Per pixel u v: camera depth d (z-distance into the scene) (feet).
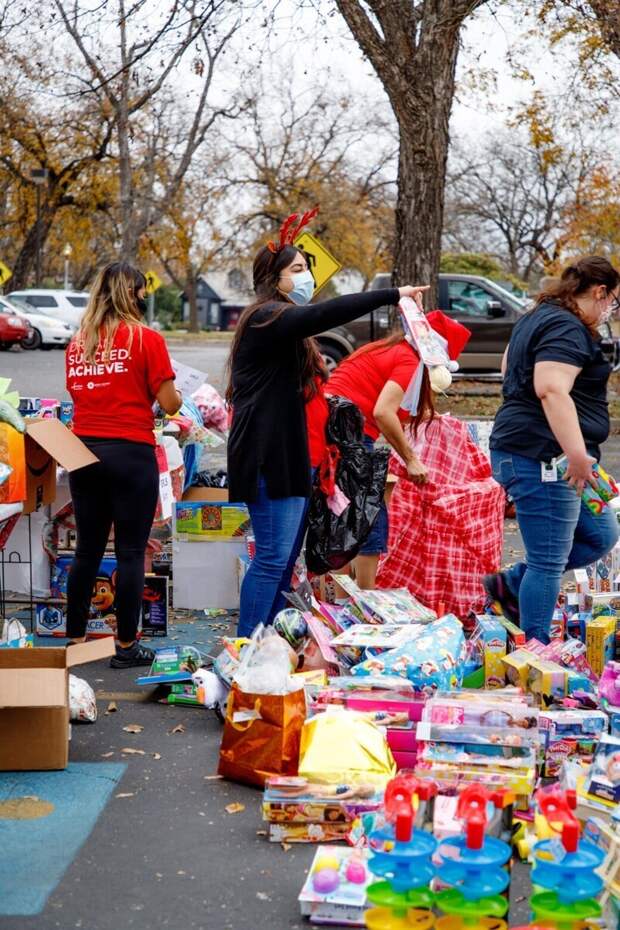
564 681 14.80
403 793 9.14
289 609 16.81
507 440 16.38
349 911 10.19
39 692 13.38
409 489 20.12
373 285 66.18
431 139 49.88
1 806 12.79
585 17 51.26
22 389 65.87
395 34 48.47
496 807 9.67
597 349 15.93
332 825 11.99
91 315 17.42
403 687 14.23
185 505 21.90
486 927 8.54
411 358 18.24
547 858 8.89
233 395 16.52
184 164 104.47
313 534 17.75
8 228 158.20
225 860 11.54
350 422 17.74
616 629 16.83
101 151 122.62
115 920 10.25
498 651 15.71
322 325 15.62
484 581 18.10
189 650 17.03
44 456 17.81
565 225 122.62
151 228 136.46
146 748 14.78
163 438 21.98
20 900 10.57
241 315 16.33
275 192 152.87
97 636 19.69
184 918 10.32
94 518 17.74
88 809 12.73
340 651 15.79
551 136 81.56
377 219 156.97
